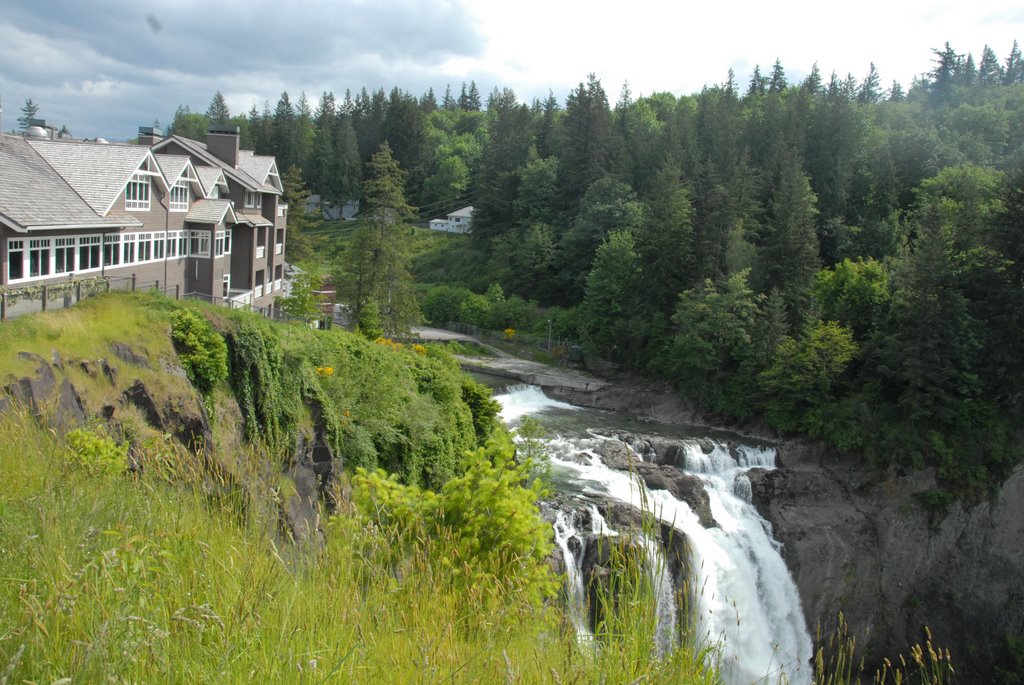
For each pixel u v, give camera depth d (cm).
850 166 8569
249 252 5053
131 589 557
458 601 812
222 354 2297
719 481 4428
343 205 12756
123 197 3381
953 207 6331
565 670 615
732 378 5472
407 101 13775
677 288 6303
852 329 5556
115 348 1998
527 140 11781
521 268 8519
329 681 546
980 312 4975
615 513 3444
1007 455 4678
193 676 504
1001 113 10688
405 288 5778
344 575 763
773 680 3425
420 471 3128
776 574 4100
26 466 826
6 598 531
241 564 686
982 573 4541
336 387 2975
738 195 6800
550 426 4947
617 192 8488
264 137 13288
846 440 4731
